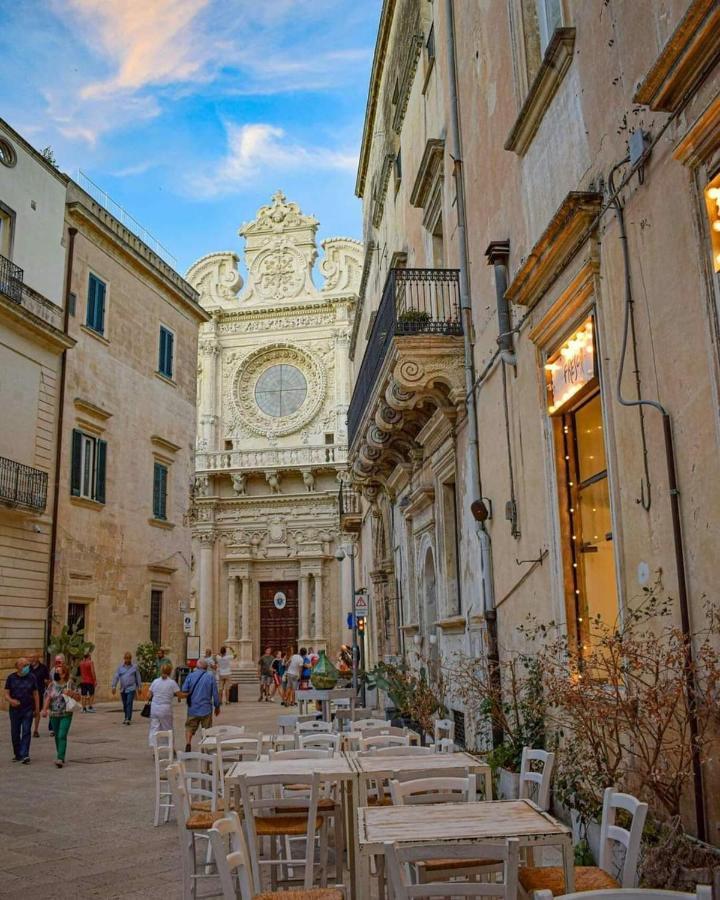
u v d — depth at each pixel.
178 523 29.25
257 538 40.97
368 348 14.55
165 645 27.69
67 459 23.08
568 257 7.31
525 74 8.84
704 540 5.13
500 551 9.80
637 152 5.93
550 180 7.97
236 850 4.29
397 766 5.84
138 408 27.14
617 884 4.32
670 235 5.55
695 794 4.99
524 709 8.28
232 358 43.62
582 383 7.22
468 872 4.71
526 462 8.78
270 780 5.53
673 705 4.89
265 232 44.88
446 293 12.54
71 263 23.97
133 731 17.42
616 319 6.45
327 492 40.47
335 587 40.12
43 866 6.93
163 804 9.25
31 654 21.00
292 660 27.58
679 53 5.10
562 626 7.64
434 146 12.73
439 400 11.73
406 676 13.52
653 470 5.80
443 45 12.76
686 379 5.35
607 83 6.58
